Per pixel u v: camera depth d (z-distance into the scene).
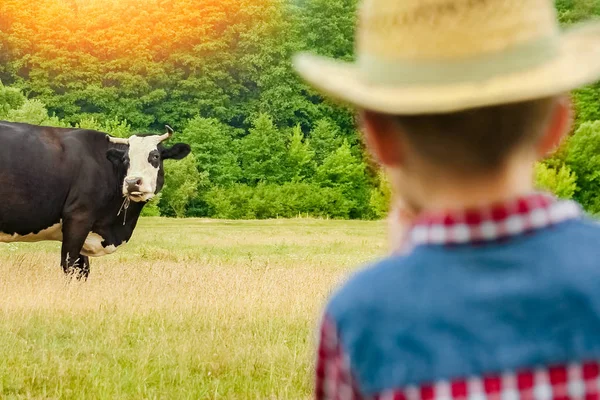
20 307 12.20
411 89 1.80
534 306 1.78
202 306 12.83
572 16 78.38
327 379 1.90
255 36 93.81
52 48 95.50
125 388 8.03
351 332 1.85
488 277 1.80
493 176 1.82
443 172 1.83
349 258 27.41
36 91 95.75
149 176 17.44
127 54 95.44
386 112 1.79
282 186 85.62
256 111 94.38
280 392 7.67
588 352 1.76
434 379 1.77
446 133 1.78
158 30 95.19
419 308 1.81
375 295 1.85
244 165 89.12
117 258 24.81
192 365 8.94
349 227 52.38
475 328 1.78
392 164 1.92
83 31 96.12
